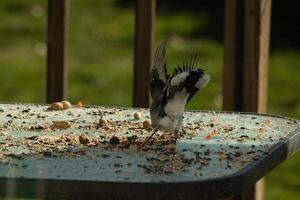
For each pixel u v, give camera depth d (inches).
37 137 299.6
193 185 228.7
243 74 377.4
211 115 348.5
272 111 678.5
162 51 280.8
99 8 938.7
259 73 374.0
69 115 347.3
